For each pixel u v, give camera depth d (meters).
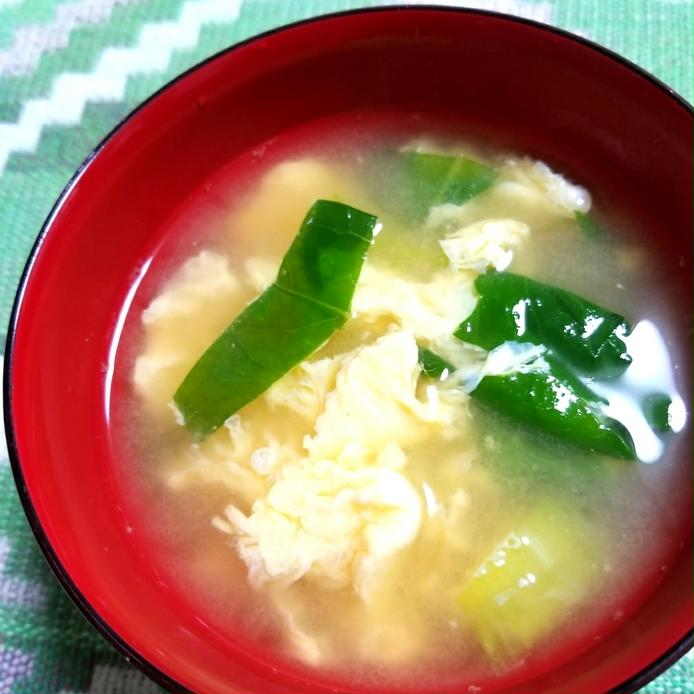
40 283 0.16
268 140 0.20
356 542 0.17
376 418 0.17
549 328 0.18
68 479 0.16
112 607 0.15
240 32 0.22
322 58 0.18
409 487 0.17
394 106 0.20
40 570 0.17
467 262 0.18
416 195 0.20
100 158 0.17
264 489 0.17
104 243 0.18
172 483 0.18
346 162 0.20
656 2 0.21
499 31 0.18
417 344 0.18
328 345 0.18
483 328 0.18
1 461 0.18
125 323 0.19
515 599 0.16
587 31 0.21
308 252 0.18
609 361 0.18
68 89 0.21
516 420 0.17
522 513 0.17
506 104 0.19
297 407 0.18
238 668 0.16
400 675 0.16
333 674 0.16
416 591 0.17
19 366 0.16
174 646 0.15
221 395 0.18
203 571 0.17
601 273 0.19
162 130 0.18
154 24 0.22
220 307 0.19
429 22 0.18
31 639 0.17
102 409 0.18
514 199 0.19
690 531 0.16
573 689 0.14
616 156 0.19
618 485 0.17
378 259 0.19
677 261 0.18
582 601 0.16
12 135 0.21
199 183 0.19
